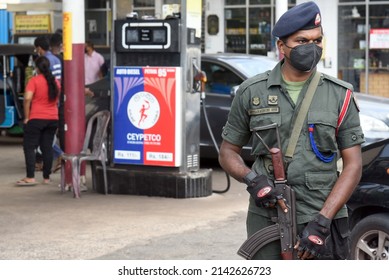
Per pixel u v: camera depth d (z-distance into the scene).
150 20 14.99
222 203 14.74
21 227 12.74
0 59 23.75
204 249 11.29
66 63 15.67
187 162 15.24
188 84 15.08
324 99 5.93
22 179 17.19
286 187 5.86
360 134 5.97
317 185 5.90
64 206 14.42
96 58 23.06
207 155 18.78
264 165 6.04
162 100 15.08
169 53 14.99
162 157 15.17
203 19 33.50
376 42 31.22
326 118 5.88
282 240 5.88
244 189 16.44
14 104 23.83
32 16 29.98
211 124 18.64
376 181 9.25
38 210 14.07
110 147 15.65
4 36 32.88
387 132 16.34
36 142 16.70
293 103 5.93
